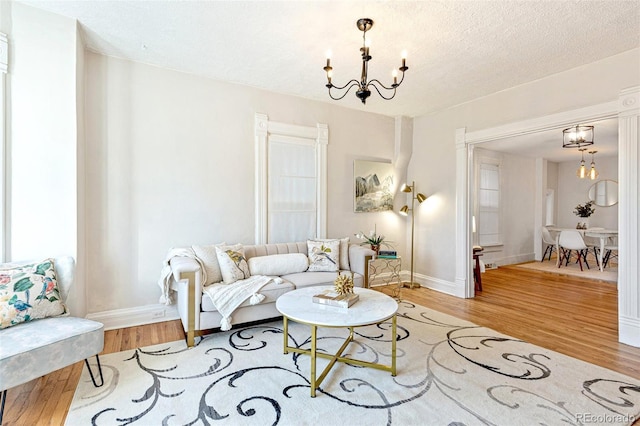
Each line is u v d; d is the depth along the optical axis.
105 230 3.05
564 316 3.52
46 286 2.11
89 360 2.43
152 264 3.28
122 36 2.73
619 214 2.88
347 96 4.16
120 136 3.11
